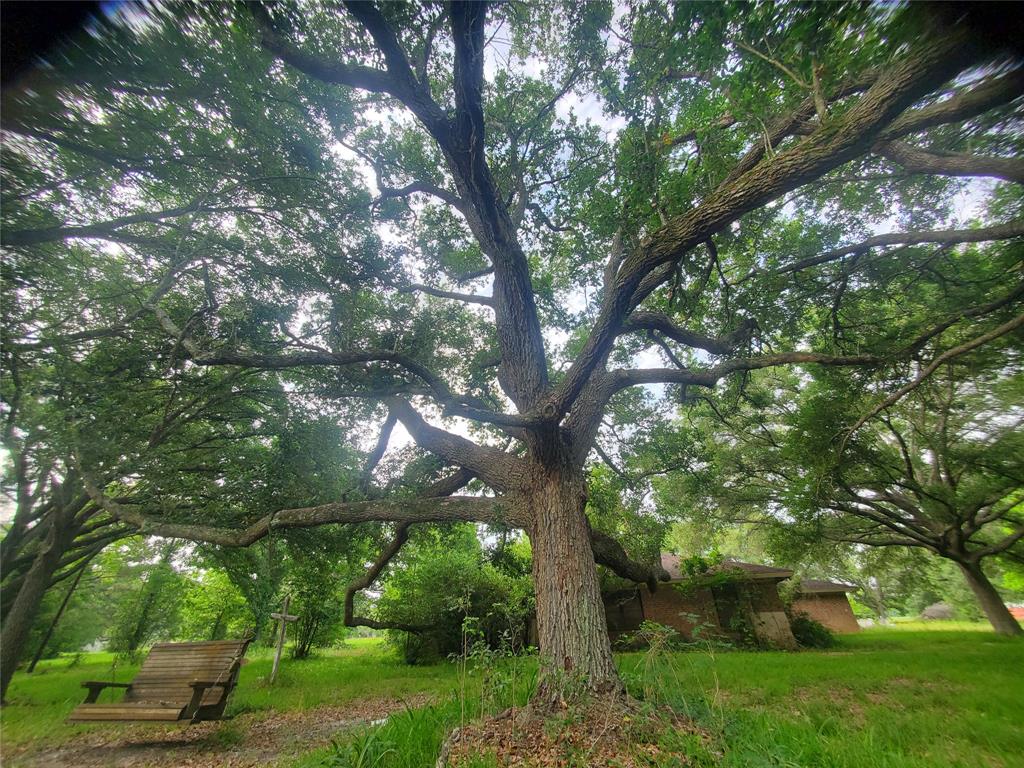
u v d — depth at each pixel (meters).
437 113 5.46
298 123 7.68
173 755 5.74
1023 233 6.25
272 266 8.51
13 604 10.03
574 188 9.40
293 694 9.80
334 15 5.91
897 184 8.88
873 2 3.32
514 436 8.07
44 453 7.61
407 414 8.44
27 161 5.67
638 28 5.87
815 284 9.48
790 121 6.69
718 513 20.94
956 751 4.41
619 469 11.36
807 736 4.18
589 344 5.52
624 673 5.90
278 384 10.76
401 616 17.30
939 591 33.44
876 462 15.53
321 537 11.54
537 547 6.11
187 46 5.38
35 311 7.24
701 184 6.92
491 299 9.33
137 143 6.16
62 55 4.54
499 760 3.73
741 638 16.89
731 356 8.78
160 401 9.38
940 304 8.98
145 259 8.40
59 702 9.43
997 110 6.23
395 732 4.39
